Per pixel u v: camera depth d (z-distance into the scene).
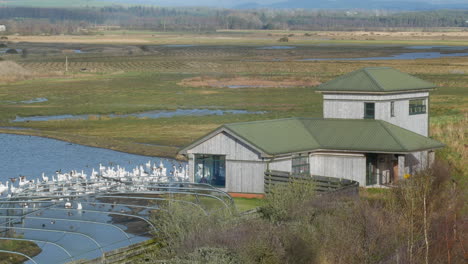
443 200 63.06
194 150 78.75
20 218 62.62
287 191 59.69
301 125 85.25
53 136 128.50
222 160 77.62
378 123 83.94
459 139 105.25
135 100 191.00
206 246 46.84
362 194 74.25
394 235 51.88
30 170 98.69
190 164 79.12
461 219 58.34
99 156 110.25
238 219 53.66
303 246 47.53
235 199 74.06
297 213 55.12
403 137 82.00
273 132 80.62
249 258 45.47
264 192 73.81
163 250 50.12
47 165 102.50
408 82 90.12
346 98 87.25
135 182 67.38
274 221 55.28
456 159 90.38
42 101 190.12
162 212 55.59
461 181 79.62
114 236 58.31
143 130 136.50
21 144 121.38
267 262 46.22
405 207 57.88
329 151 81.31
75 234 59.00
